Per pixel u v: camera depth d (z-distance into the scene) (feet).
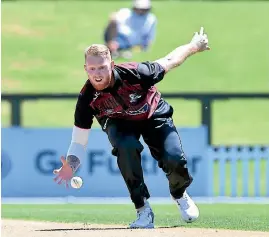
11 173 155.84
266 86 283.38
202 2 364.17
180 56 77.05
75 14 347.56
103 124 77.97
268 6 360.89
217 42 321.52
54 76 290.56
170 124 78.54
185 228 80.38
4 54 306.35
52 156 156.56
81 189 155.02
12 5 354.95
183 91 275.80
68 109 260.83
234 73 294.46
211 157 158.30
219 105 267.59
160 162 79.36
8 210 126.21
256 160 160.45
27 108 260.42
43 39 322.75
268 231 81.41
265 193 160.25
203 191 157.89
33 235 73.31
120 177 155.43
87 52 71.51
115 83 72.74
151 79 73.77
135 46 298.35
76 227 83.82
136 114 75.92
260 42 322.55
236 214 111.75
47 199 154.20
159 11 351.87
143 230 75.66
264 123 253.65
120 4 359.66
